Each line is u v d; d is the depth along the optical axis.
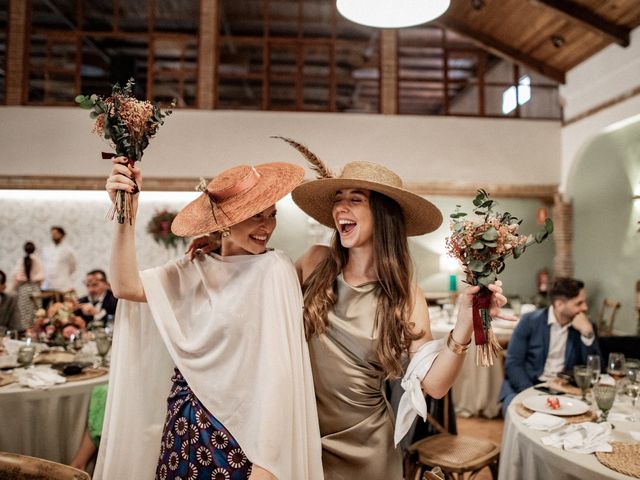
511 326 4.97
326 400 1.64
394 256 1.63
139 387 1.69
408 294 1.63
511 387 3.24
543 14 6.25
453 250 1.44
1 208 7.77
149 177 7.21
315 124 7.36
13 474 1.35
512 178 7.52
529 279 7.86
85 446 2.72
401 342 1.60
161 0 7.83
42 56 9.83
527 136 7.56
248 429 1.41
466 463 2.44
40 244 7.77
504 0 6.35
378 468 1.63
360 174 1.63
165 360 1.73
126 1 7.89
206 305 1.60
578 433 1.93
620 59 6.09
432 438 2.73
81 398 2.75
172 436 1.52
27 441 2.58
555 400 2.31
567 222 7.30
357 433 1.62
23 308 6.91
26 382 2.67
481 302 1.39
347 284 1.65
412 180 7.42
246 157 7.27
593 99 6.70
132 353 1.68
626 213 6.15
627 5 5.48
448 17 7.15
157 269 1.66
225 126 7.29
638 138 5.96
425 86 11.80
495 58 10.35
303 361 1.52
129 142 1.38
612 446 1.86
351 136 7.39
